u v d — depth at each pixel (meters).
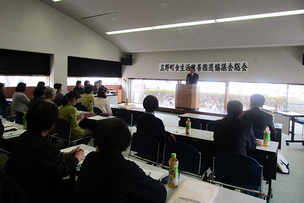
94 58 8.59
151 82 9.70
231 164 1.97
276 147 2.47
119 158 1.08
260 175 1.87
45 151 1.38
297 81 6.54
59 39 7.25
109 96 8.63
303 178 3.16
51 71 7.30
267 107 7.21
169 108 8.68
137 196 1.02
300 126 6.48
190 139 2.97
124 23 7.14
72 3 6.50
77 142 3.53
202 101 8.48
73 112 3.21
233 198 1.34
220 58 7.81
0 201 1.15
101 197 0.97
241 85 7.62
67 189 1.60
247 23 5.75
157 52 9.23
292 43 6.16
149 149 2.47
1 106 4.58
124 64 9.82
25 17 6.28
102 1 6.07
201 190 1.39
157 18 6.37
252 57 7.22
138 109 4.98
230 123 2.16
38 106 1.44
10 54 6.35
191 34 6.96
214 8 5.31
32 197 1.34
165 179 1.50
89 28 8.22
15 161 1.33
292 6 4.66
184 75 8.59
